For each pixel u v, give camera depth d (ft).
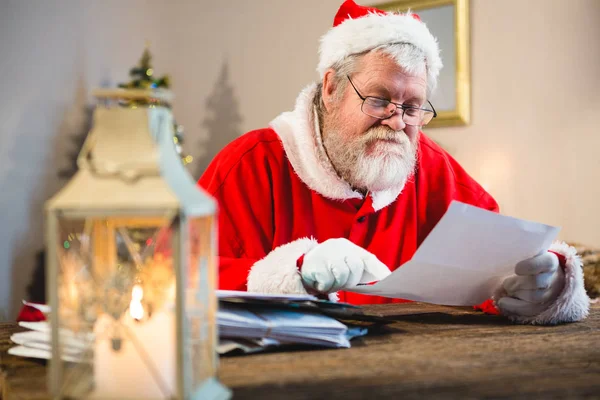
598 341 2.84
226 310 2.59
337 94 5.14
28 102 11.69
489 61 9.86
